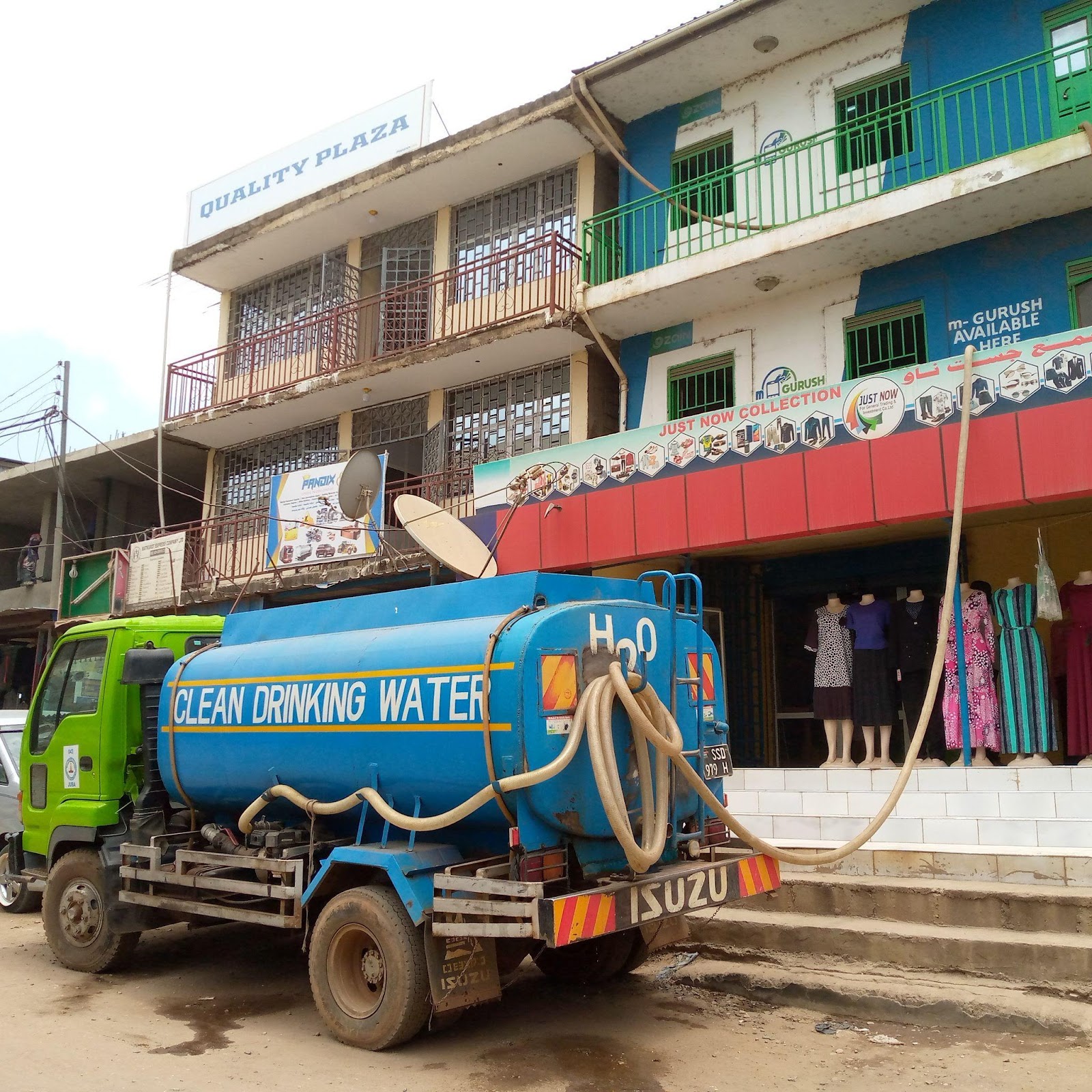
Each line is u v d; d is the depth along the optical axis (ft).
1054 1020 16.14
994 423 26.35
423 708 16.29
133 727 22.21
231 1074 14.96
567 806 15.28
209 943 24.76
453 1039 16.61
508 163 45.98
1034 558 30.91
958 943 18.51
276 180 54.70
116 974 21.79
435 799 16.49
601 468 35.40
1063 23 33.01
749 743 35.65
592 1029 17.16
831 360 36.70
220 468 58.80
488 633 15.94
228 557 54.70
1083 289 31.65
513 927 14.39
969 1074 14.57
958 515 23.50
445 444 46.85
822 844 23.99
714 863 17.11
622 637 16.63
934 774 24.04
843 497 28.94
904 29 36.55
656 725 16.12
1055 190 30.68
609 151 43.91
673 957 21.40
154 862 20.26
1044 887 19.97
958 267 34.06
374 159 50.47
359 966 16.78
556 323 40.50
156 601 52.95
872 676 29.30
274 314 57.36
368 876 17.40
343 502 41.52
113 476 65.05
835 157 37.14
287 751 18.66
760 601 36.91
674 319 40.47
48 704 23.97
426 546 27.14
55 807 22.94
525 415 44.98
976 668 27.35
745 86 40.68
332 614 19.76
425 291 49.83
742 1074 14.76
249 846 19.45
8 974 21.89
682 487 32.40
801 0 36.19
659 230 42.11
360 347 51.80
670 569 36.04
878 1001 17.57
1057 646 28.22
